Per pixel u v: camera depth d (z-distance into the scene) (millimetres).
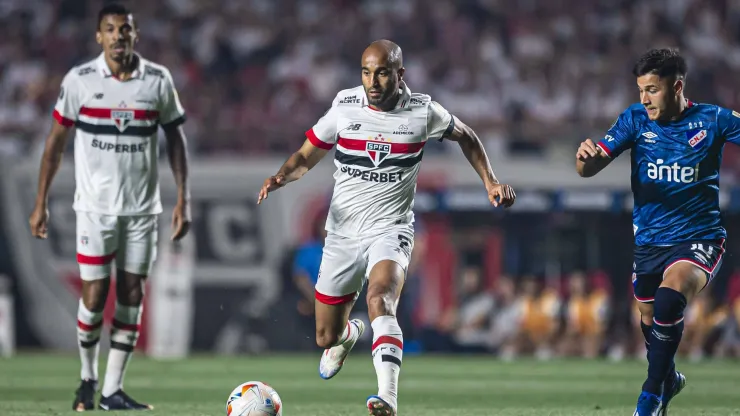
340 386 37906
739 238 63406
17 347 61281
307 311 58906
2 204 61469
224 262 62719
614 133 23219
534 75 88250
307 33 91375
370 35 91000
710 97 88562
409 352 62094
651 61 22156
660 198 22703
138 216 27375
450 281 63875
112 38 26609
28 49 87188
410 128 23047
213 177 63250
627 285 63875
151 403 30406
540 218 64125
